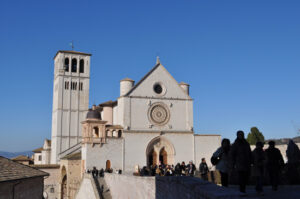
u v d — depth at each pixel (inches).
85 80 4010.8
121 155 2655.0
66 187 2854.3
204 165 1092.5
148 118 2815.0
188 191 627.2
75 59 4057.6
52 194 2896.2
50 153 4160.9
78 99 3939.5
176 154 2842.0
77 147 3331.7
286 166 845.2
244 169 589.0
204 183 617.0
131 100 2787.9
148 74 2886.3
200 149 2913.4
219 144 2977.4
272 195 645.9
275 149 728.3
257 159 672.4
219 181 952.3
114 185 1781.5
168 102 2903.5
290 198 602.2
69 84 3919.8
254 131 3206.2
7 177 1090.7
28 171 1341.0
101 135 2620.6
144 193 1110.4
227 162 661.9
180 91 2967.5
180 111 2933.1
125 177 1480.1
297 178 829.8
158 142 2819.9
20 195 1200.2
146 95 2842.0
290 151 849.5
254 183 855.7
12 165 1318.9
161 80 2920.8
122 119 2743.6
